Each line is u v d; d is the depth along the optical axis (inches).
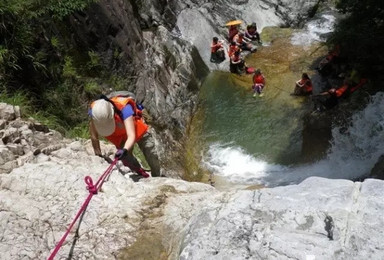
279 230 98.3
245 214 104.1
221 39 593.0
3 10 259.9
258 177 408.2
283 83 522.0
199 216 110.8
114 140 146.6
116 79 372.8
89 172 142.0
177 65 503.2
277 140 446.0
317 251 91.0
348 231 94.7
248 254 93.6
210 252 96.0
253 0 668.7
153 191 135.0
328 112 443.2
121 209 126.3
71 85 303.7
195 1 612.1
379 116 420.8
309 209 102.7
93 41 355.9
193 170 412.8
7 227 119.3
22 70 270.7
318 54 571.5
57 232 118.0
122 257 110.7
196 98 507.2
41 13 297.0
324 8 678.5
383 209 99.3
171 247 112.5
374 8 449.1
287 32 637.9
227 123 471.2
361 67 456.4
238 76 544.1
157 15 535.2
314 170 413.4
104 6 373.7
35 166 143.0
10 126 176.6
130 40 418.9
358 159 416.2
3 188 135.2
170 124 432.5
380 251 89.4
